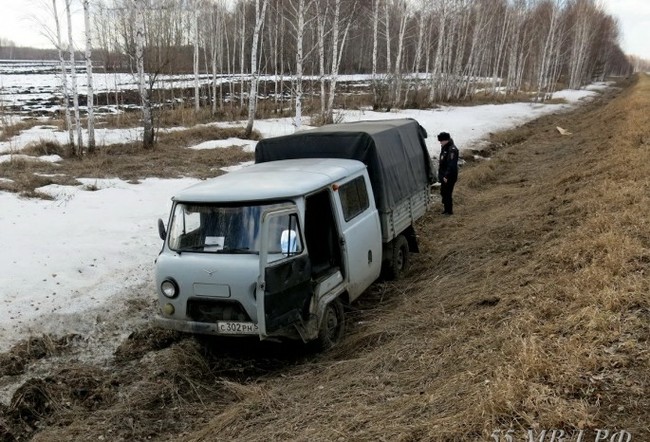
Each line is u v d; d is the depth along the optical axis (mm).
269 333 5164
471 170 16625
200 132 23031
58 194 12586
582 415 3285
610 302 4598
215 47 38375
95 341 6680
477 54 51250
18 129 23797
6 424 4973
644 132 14602
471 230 10273
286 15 40594
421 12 37781
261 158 8047
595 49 87812
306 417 4348
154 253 9367
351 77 66000
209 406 5238
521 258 7293
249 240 5535
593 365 3779
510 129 27453
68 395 5410
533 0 59344
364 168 7262
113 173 15531
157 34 36094
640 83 56156
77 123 17703
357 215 6809
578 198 9547
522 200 12141
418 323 6035
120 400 5363
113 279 8258
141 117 29094
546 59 59594
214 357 6055
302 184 5824
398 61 35562
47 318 6891
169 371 5730
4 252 8633
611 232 6359
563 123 30438
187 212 5863
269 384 5344
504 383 3654
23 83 63406
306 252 5648
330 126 8875
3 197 11914
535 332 4562
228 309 5547
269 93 48688
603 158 13078
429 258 9102
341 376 5168
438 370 4633
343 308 6523
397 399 4273
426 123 27391
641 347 3914
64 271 8242
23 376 5805
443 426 3504
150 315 7359
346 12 36750
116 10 33312
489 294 6219
